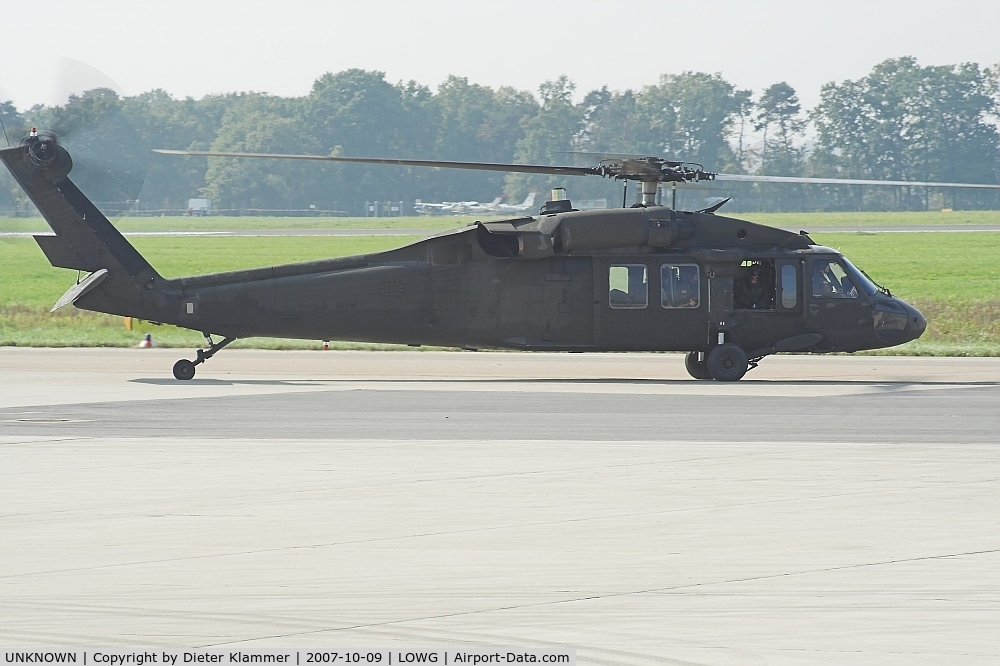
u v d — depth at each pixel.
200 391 75.19
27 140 80.94
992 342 120.12
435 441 54.94
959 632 28.38
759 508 40.81
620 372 90.88
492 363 97.50
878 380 85.25
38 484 44.62
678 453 51.75
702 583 32.16
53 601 30.56
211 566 33.62
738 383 81.94
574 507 40.97
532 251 81.81
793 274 83.56
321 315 82.19
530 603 30.45
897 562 34.16
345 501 41.81
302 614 29.61
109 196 84.69
